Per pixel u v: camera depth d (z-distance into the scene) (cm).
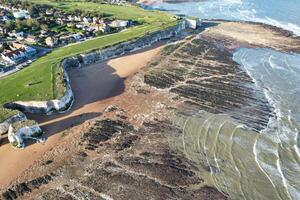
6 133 6631
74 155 5988
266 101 7338
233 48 10188
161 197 5088
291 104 7212
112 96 7806
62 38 10588
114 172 5575
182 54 9812
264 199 5016
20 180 5538
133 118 6944
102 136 6425
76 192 5250
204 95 7644
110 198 5112
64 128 6725
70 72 9050
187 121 6762
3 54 9362
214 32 11569
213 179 5375
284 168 5531
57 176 5572
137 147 6106
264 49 10050
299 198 5009
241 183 5288
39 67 8688
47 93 7431
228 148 6000
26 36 10781
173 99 7556
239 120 6731
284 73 8531
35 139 6412
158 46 10538
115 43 10069
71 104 7531
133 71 8944
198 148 6034
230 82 8156
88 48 9844
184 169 5578
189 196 5091
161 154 5916
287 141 6112
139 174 5512
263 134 6306
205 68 8906
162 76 8562
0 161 5953
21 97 7350
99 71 9062
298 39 10712
